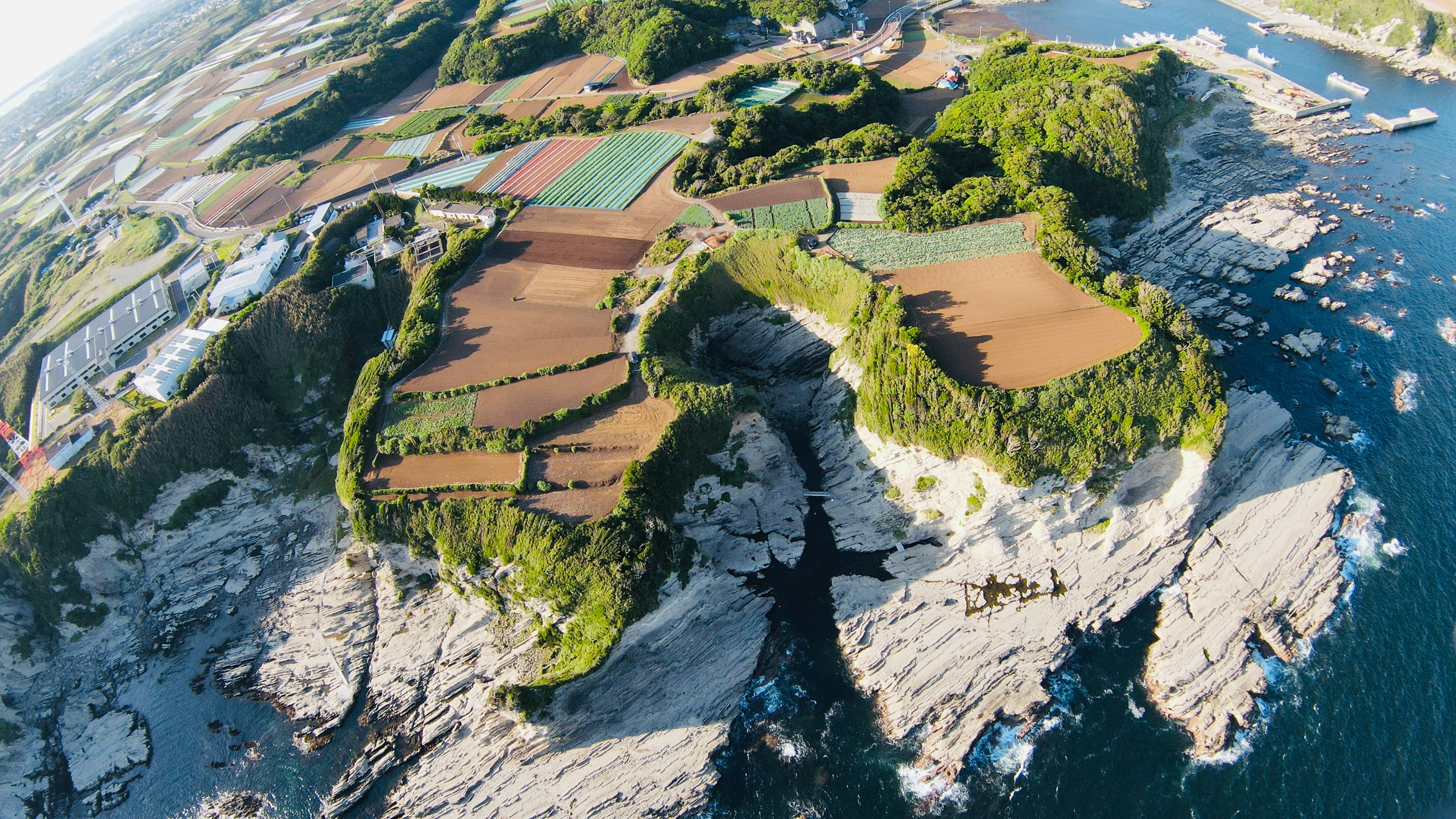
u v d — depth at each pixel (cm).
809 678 9238
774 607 9875
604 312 12081
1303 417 11262
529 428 10106
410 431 10569
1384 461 10475
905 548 10125
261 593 11206
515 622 9694
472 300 12812
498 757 8819
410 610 10300
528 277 13150
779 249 12450
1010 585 9606
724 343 12731
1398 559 9369
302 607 10869
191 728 9906
